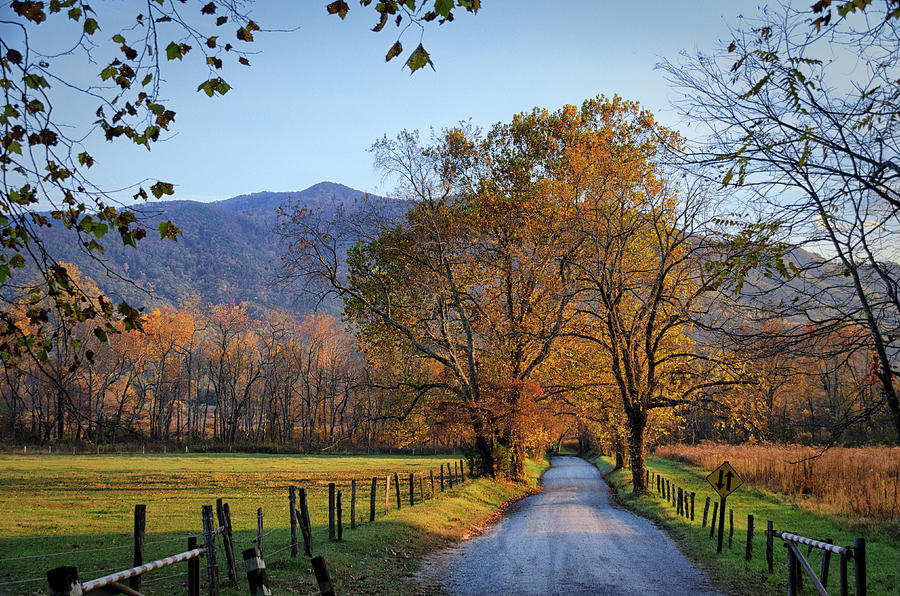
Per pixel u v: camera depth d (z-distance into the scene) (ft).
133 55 19.44
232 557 36.86
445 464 209.46
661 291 110.22
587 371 137.39
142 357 265.75
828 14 22.27
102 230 19.92
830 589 41.19
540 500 115.65
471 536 70.08
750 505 89.56
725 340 32.86
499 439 128.88
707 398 111.04
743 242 29.30
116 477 144.66
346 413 359.46
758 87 25.79
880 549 55.72
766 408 96.99
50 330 20.58
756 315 30.25
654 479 134.51
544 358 127.75
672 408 127.34
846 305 28.27
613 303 115.75
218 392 316.19
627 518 84.94
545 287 126.21
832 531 65.46
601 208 113.50
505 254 128.36
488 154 126.82
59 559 48.80
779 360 31.63
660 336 111.24
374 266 128.26
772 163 28.48
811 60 26.40
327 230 111.55
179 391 313.32
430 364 167.84
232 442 295.28
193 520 78.74
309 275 110.01
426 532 65.21
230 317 299.38
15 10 18.66
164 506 94.99
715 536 63.41
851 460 114.42
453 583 44.65
